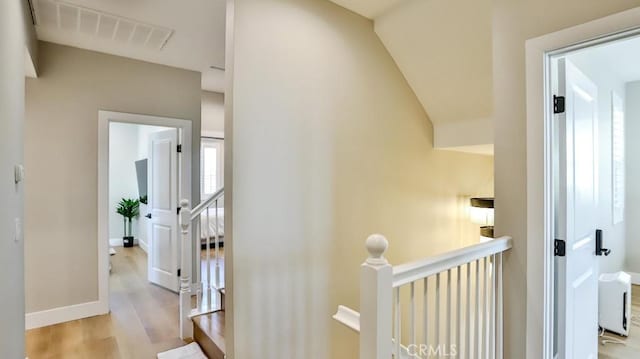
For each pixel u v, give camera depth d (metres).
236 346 2.01
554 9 1.64
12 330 1.66
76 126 3.25
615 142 3.74
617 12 1.44
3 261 1.46
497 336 1.72
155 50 3.35
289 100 2.23
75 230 3.24
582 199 1.99
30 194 3.05
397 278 1.17
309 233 2.34
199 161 3.99
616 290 3.07
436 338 1.35
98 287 3.33
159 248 4.14
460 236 3.54
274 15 2.16
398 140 2.95
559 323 1.76
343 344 2.50
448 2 2.30
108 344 2.73
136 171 6.77
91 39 3.09
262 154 2.12
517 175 1.77
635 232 4.21
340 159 2.53
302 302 2.30
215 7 2.55
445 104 2.98
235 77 2.00
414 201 3.09
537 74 1.69
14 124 1.73
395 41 2.74
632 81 4.16
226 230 2.07
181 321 2.82
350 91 2.58
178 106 3.83
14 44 1.75
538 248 1.69
